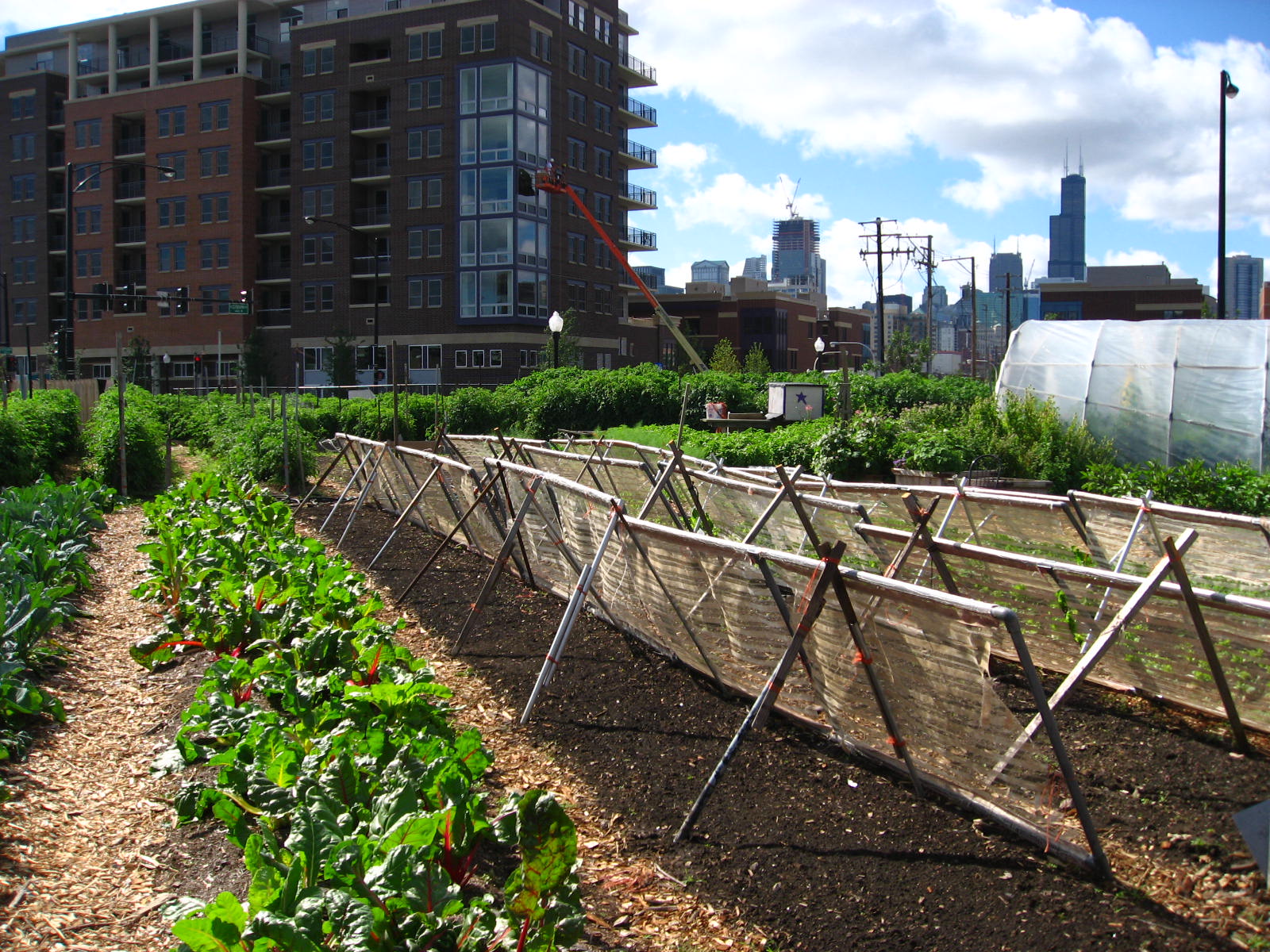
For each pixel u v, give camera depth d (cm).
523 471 884
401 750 469
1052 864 452
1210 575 782
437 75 5625
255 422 2025
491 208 5550
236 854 445
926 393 3762
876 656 519
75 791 523
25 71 7669
